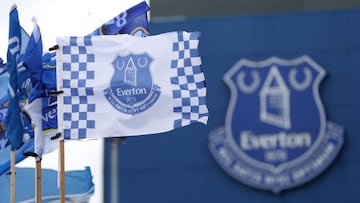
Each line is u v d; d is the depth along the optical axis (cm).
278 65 4156
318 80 4134
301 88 4141
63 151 1994
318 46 4169
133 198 4153
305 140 4106
